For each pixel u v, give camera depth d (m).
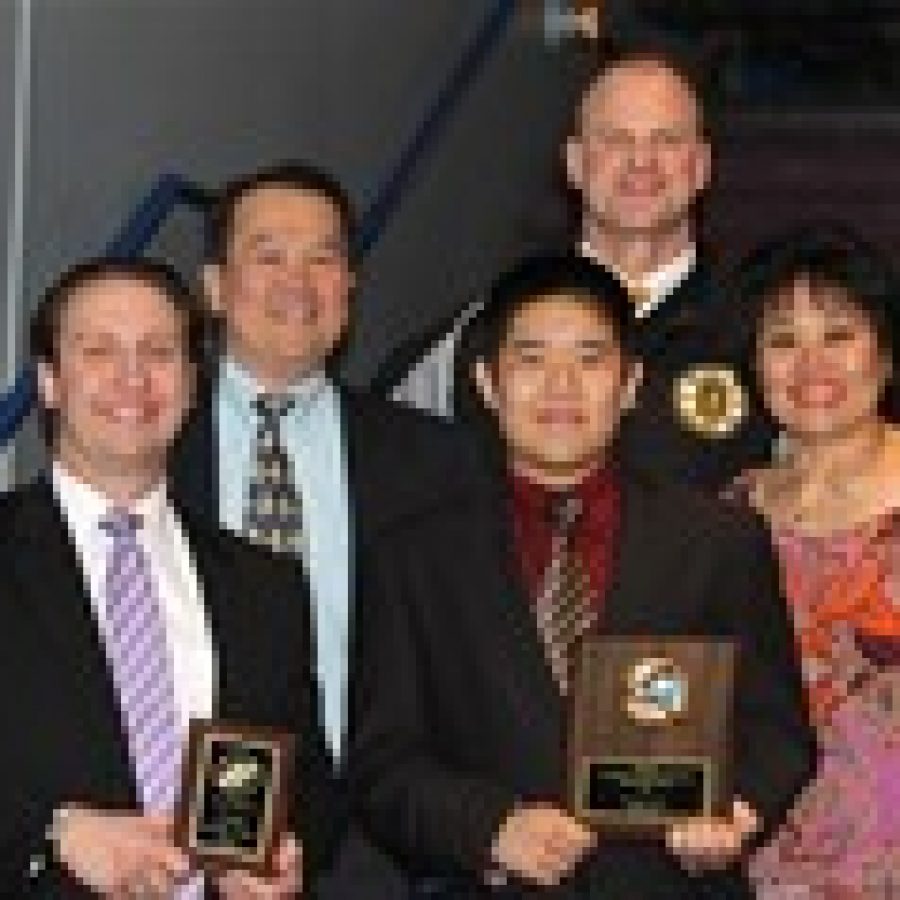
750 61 10.59
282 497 4.60
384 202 7.67
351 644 4.25
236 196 4.72
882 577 4.18
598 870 3.94
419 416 4.73
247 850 3.72
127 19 6.60
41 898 3.71
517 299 4.07
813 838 4.18
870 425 4.29
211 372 4.62
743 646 4.05
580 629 4.00
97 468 3.88
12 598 3.78
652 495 4.12
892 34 10.50
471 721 4.02
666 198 5.15
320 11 8.26
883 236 10.33
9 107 5.90
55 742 3.73
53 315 3.87
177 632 3.87
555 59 10.58
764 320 4.35
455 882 4.03
